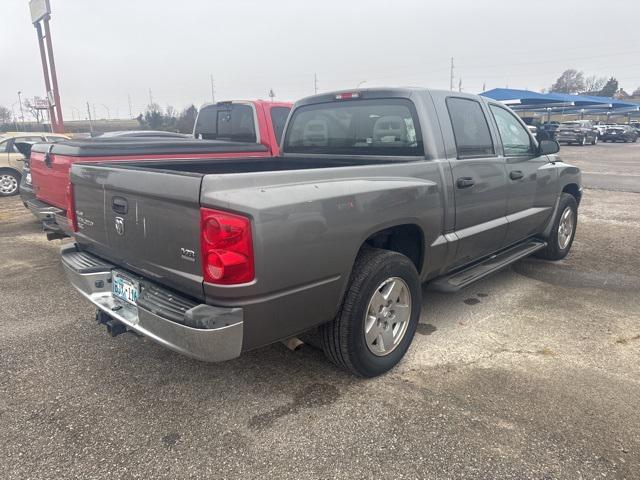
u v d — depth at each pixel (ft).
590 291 16.19
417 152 12.09
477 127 13.55
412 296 11.22
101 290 10.59
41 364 11.57
